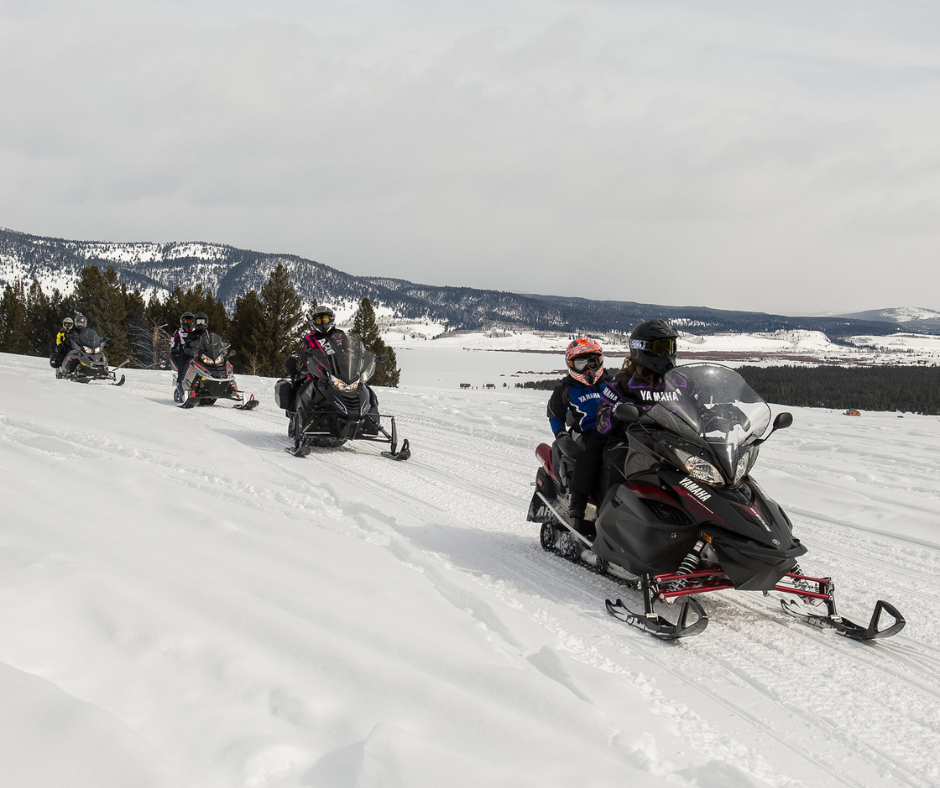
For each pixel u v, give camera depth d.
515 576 5.04
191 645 2.87
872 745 2.95
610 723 2.66
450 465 9.09
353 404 9.47
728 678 3.56
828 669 3.69
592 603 4.56
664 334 4.76
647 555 4.43
